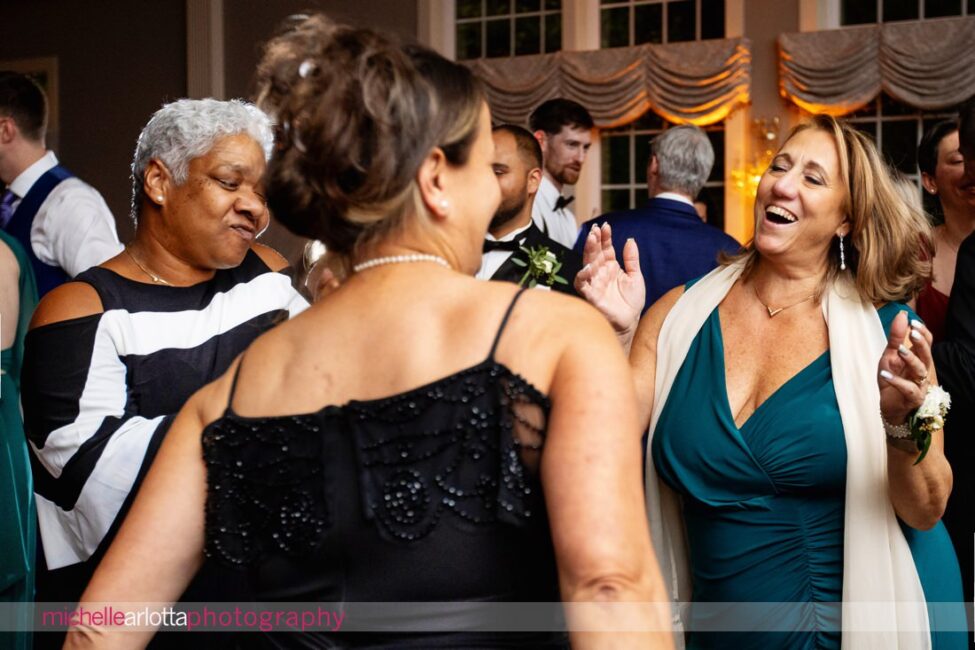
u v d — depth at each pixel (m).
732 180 7.01
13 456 2.38
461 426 1.03
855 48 6.61
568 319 1.06
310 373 1.10
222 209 2.09
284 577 1.09
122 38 8.46
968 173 2.77
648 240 3.66
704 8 7.20
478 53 7.81
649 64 7.10
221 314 2.17
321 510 1.06
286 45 1.11
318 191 1.07
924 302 3.18
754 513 2.01
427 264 1.10
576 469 0.98
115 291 2.12
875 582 1.93
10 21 8.77
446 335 1.06
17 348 2.48
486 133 1.12
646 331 2.26
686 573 2.15
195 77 8.16
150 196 2.12
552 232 4.80
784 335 2.09
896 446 1.85
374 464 1.04
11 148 3.72
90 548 2.05
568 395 1.01
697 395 2.10
